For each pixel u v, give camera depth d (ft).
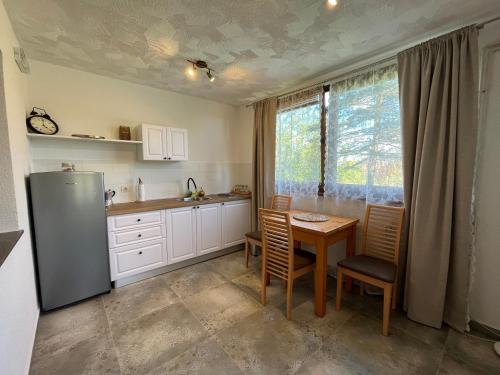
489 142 5.59
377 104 7.18
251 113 12.49
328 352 5.29
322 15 5.43
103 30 6.01
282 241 6.48
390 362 5.01
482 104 5.62
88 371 4.82
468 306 5.92
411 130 6.32
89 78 8.74
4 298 3.56
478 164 5.73
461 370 4.81
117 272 7.98
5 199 4.69
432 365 4.93
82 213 7.11
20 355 4.34
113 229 7.82
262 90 10.64
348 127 7.98
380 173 7.20
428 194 6.01
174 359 5.11
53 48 6.96
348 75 7.88
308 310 6.86
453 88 5.56
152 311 6.80
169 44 6.71
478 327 5.92
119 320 6.40
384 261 6.72
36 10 5.19
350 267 6.38
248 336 5.80
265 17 5.49
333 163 8.43
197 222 9.98
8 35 5.22
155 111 10.39
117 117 9.43
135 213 8.26
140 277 8.64
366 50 7.04
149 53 7.23
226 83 9.77
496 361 5.02
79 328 6.09
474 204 5.79
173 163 11.07
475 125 5.41
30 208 6.50
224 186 13.02
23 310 4.77
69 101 8.38
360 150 7.73
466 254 5.63
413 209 6.34
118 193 9.50
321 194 9.14
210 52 7.16
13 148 4.92
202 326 6.16
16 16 5.38
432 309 6.02
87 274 7.27
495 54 5.47
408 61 6.33
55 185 6.68
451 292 5.96
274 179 10.55
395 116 6.93
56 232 6.73
